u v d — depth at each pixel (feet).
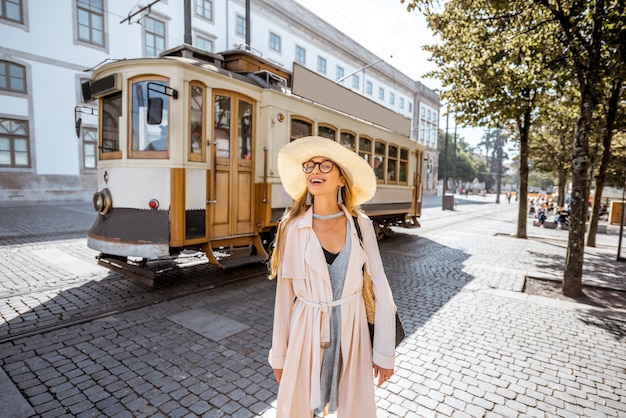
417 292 18.75
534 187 307.58
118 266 17.49
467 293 18.69
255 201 20.74
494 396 9.63
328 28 102.73
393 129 34.71
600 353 12.30
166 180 16.40
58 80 55.52
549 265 25.79
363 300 5.98
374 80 123.65
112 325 13.37
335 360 5.50
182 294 16.88
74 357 11.02
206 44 74.18
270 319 14.40
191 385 9.75
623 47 18.88
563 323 14.88
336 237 5.67
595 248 34.30
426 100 155.33
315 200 5.82
